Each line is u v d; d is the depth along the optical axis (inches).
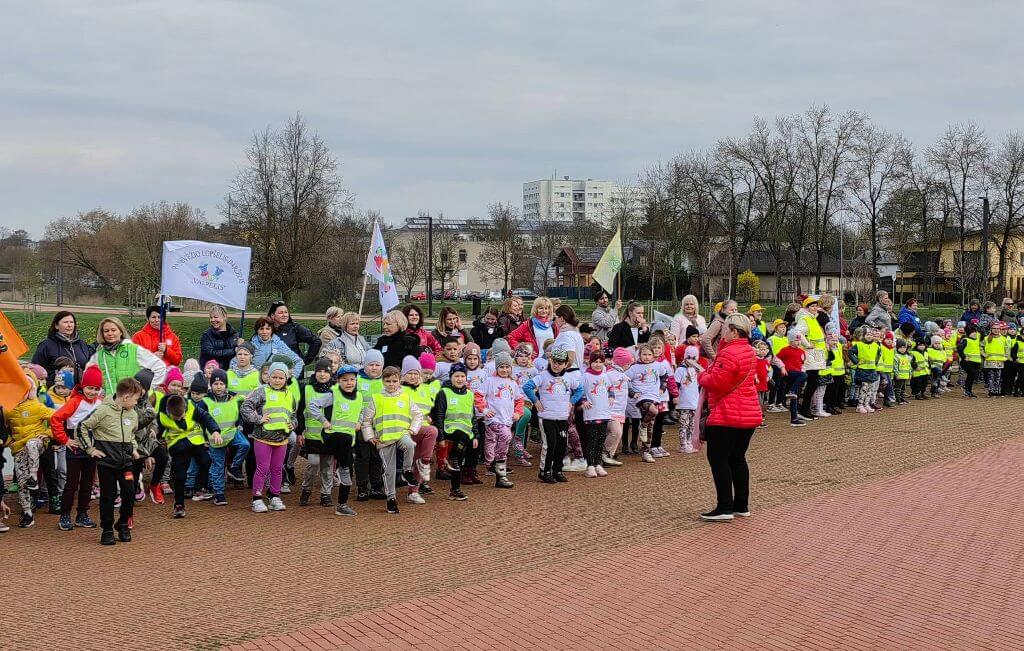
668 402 572.7
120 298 2581.2
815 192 2260.1
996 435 615.5
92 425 370.6
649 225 2413.9
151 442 393.1
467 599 296.0
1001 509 414.0
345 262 2193.7
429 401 456.4
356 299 2194.9
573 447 544.7
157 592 307.0
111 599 299.6
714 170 2321.6
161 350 536.7
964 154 2233.0
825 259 2952.8
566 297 3405.5
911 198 2244.1
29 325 2062.0
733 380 391.9
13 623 276.7
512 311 650.2
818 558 341.4
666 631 268.7
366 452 453.4
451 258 3646.7
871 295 2186.3
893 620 278.7
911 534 374.0
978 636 266.4
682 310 650.2
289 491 482.6
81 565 341.1
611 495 455.2
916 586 310.0
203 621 277.1
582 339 576.7
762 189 2288.4
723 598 297.1
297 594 303.1
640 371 554.3
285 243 1968.5
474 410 469.7
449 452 466.0
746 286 2568.9
